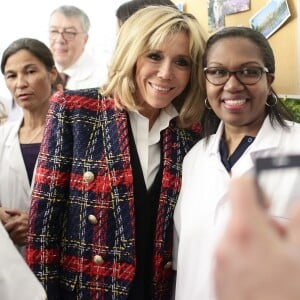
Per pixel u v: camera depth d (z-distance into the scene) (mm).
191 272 850
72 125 981
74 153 966
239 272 222
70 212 970
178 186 971
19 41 1323
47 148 979
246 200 239
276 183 311
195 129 1060
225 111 829
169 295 994
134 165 969
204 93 1006
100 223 940
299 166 316
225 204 806
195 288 837
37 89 1291
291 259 220
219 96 828
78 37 2219
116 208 933
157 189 978
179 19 945
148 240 963
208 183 871
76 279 964
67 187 978
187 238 862
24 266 738
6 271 699
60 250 989
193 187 907
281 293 214
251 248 225
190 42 948
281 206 296
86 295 958
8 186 1275
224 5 1373
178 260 890
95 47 2484
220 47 809
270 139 823
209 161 900
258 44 804
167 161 988
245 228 230
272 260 220
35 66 1294
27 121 1335
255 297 217
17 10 2518
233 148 884
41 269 960
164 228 953
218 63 805
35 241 969
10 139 1315
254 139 848
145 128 1005
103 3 2445
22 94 1287
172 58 944
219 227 788
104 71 2283
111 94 1012
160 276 957
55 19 2193
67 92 1020
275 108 870
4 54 1318
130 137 989
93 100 1009
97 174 950
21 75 1287
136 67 975
